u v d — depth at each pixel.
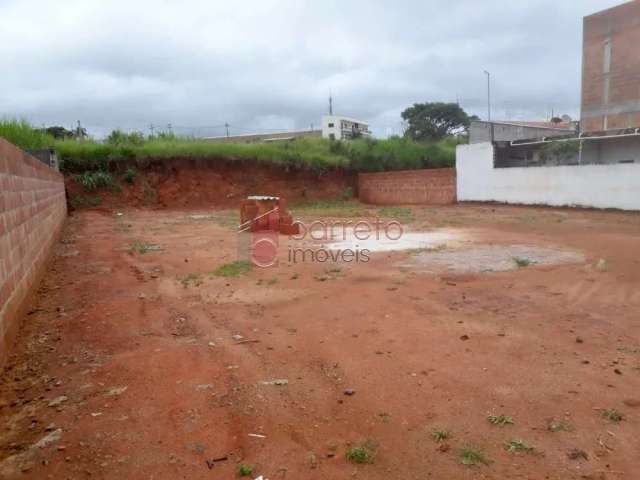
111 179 20.84
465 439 2.38
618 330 3.97
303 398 2.88
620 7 24.06
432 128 47.91
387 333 4.02
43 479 2.14
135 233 12.12
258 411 2.72
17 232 4.52
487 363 3.34
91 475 2.15
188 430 2.52
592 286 5.48
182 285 5.94
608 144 22.28
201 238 10.90
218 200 23.16
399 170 27.91
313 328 4.21
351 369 3.29
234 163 24.14
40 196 6.81
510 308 4.68
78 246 9.67
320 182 26.67
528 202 19.95
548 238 9.89
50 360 3.55
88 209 19.73
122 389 3.03
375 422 2.58
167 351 3.67
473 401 2.78
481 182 21.95
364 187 27.28
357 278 6.22
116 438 2.46
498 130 27.52
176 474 2.15
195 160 23.22
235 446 2.37
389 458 2.24
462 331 4.03
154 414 2.70
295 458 2.26
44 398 2.94
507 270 6.49
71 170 20.19
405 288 5.61
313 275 6.46
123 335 4.06
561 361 3.34
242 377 3.19
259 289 5.70
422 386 3.00
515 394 2.86
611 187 17.00
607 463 2.17
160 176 22.25
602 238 9.66
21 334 4.13
